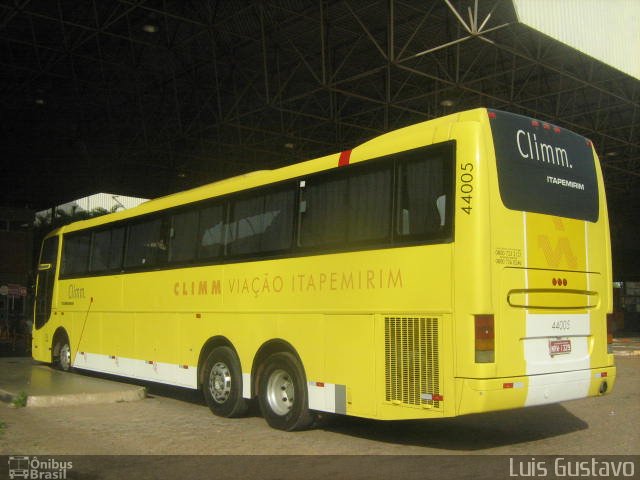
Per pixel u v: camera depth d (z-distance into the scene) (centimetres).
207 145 2972
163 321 1154
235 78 2269
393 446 798
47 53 2178
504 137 735
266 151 3020
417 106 2552
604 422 945
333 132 2878
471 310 676
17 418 1001
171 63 2208
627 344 2780
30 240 4275
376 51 2073
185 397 1229
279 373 905
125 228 1320
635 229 4709
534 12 1580
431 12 1719
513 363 694
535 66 2097
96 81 2372
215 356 1013
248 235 984
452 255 698
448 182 717
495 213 704
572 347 765
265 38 1930
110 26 1916
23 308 3819
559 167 789
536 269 731
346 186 834
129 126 2756
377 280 772
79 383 1285
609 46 1830
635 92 2266
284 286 901
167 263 1162
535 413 1027
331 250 838
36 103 2548
